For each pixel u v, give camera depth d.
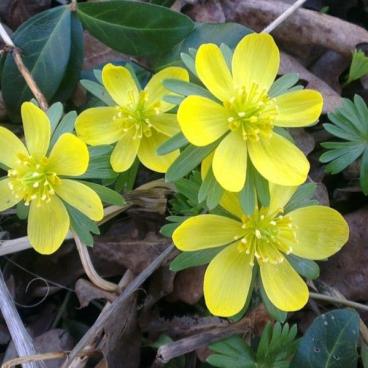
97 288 0.14
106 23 0.15
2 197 0.12
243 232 0.12
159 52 0.15
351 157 0.14
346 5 0.19
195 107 0.11
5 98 0.15
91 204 0.12
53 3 0.17
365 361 0.14
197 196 0.12
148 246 0.15
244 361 0.13
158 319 0.15
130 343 0.14
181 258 0.12
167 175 0.11
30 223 0.12
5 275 0.15
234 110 0.11
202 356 0.14
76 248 0.15
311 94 0.11
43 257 0.15
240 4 0.17
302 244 0.12
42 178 0.12
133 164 0.13
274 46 0.12
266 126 0.11
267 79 0.12
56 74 0.15
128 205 0.15
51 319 0.15
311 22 0.17
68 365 0.13
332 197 0.16
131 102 0.13
